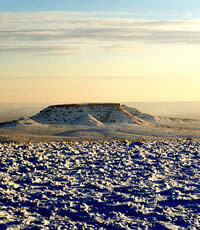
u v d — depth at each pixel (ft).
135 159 46.93
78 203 27.53
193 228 22.40
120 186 32.68
